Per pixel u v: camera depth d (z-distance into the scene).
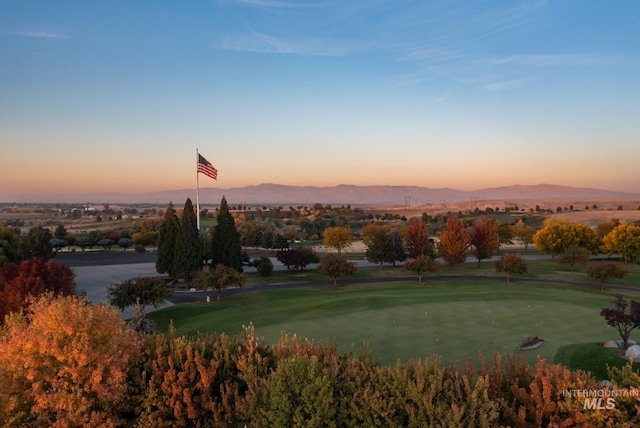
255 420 10.86
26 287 24.41
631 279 53.41
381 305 32.12
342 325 26.12
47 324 11.92
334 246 78.81
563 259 62.50
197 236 49.22
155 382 12.05
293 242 106.50
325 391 10.45
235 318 28.50
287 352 13.19
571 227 71.38
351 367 11.59
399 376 10.70
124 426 11.88
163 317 33.50
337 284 52.50
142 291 31.66
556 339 23.25
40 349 11.41
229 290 47.12
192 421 12.03
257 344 14.01
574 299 34.69
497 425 9.27
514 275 58.62
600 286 48.69
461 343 22.33
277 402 10.51
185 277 48.56
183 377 11.85
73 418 10.84
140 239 96.44
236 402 11.38
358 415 10.39
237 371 12.87
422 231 71.00
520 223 109.06
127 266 63.72
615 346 21.25
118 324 12.91
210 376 11.92
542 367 10.53
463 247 64.81
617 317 20.52
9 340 12.88
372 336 23.64
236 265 52.03
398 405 10.31
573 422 9.20
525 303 32.75
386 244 64.94
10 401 10.89
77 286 47.56
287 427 10.48
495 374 10.87
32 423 11.20
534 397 9.64
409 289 43.44
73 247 93.12
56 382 11.33
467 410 9.63
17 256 50.44
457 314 29.03
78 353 11.12
